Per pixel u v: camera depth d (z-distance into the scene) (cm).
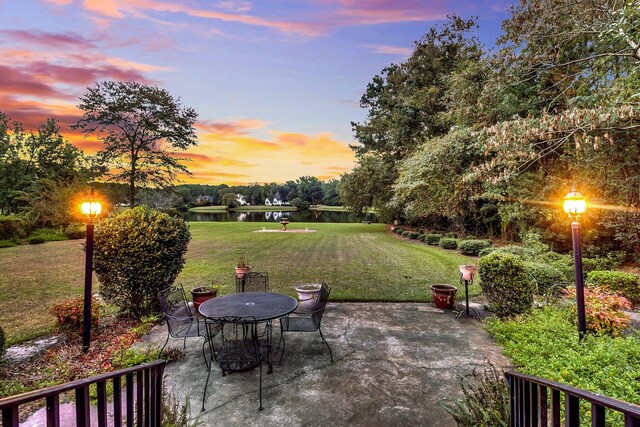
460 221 1703
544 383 139
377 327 472
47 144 2481
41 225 1830
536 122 556
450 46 1770
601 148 779
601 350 318
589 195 876
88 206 400
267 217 4672
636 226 819
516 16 792
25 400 92
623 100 513
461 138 1059
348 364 359
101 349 399
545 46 752
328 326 476
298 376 333
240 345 388
